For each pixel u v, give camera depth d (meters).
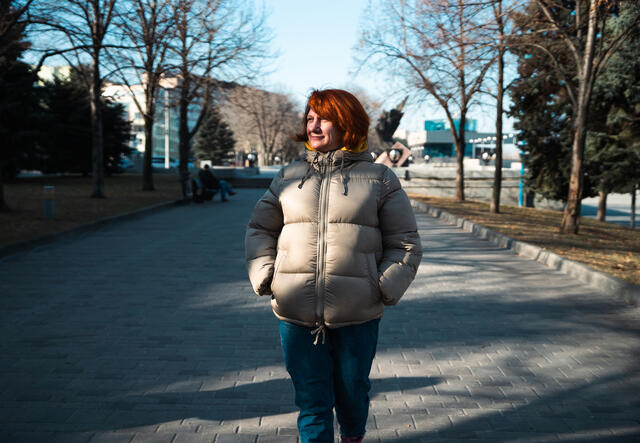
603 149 17.11
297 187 2.32
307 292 2.25
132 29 14.72
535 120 19.45
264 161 67.56
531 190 21.03
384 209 2.33
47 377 3.91
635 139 16.59
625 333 5.14
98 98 19.31
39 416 3.28
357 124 2.31
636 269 7.69
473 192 29.95
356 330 2.32
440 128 69.19
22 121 25.48
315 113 2.32
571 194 12.02
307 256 2.24
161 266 8.36
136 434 3.06
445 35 12.12
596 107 17.14
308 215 2.27
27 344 4.64
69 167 34.78
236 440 2.99
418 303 6.25
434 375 4.03
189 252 9.69
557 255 8.69
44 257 8.99
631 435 3.12
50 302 6.10
